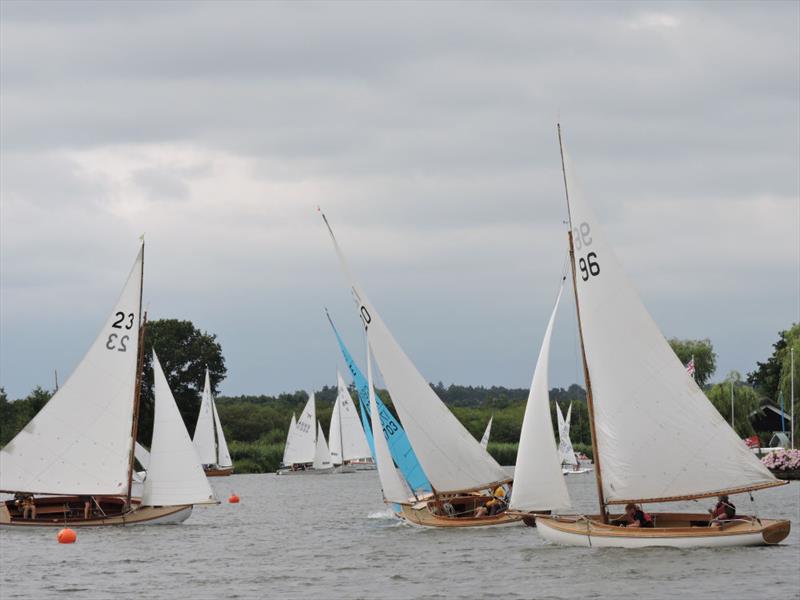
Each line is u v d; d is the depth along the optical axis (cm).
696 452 5128
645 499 5238
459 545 5844
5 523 7062
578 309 5422
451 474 6762
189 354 18650
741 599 4034
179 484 7281
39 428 7100
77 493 7125
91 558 5744
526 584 4494
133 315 7306
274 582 4872
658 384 5178
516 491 5622
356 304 6975
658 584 4328
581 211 5378
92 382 7188
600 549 5222
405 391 6794
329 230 6988
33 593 4672
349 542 6353
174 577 5069
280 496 11906
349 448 18438
